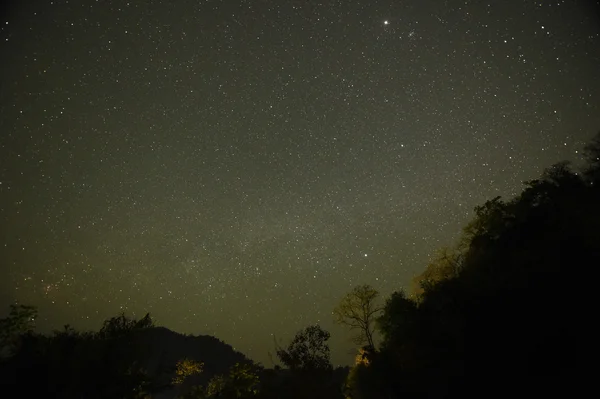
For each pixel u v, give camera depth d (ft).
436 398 71.97
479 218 100.99
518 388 61.77
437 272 100.78
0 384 52.90
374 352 103.86
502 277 73.82
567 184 87.81
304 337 126.11
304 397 112.16
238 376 101.55
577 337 60.39
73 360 56.18
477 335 69.82
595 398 55.06
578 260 67.72
